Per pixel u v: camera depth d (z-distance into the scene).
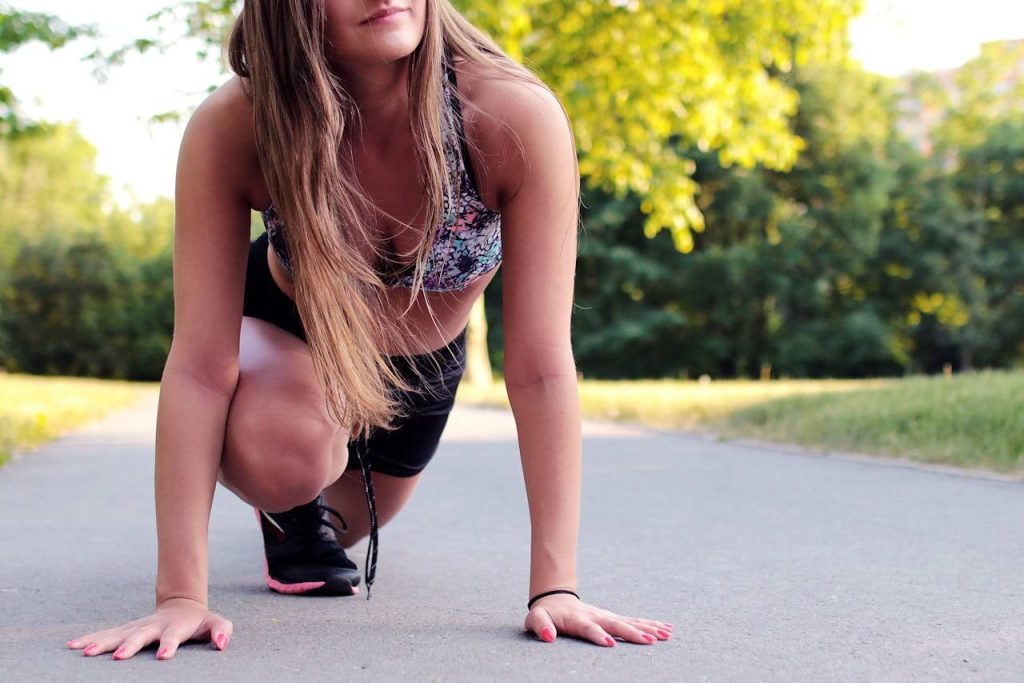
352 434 2.29
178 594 2.04
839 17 12.73
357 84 1.94
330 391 2.06
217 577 2.84
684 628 2.17
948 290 29.64
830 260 29.69
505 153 2.01
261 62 1.89
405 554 3.13
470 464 5.59
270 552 2.62
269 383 2.18
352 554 3.14
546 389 2.08
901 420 6.05
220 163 2.02
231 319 2.08
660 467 5.29
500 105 1.99
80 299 33.56
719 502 4.13
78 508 4.11
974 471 4.84
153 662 1.90
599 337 28.95
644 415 8.30
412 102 1.93
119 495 4.49
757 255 29.34
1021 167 29.91
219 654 1.95
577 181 2.08
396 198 2.05
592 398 9.81
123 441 7.21
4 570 2.88
